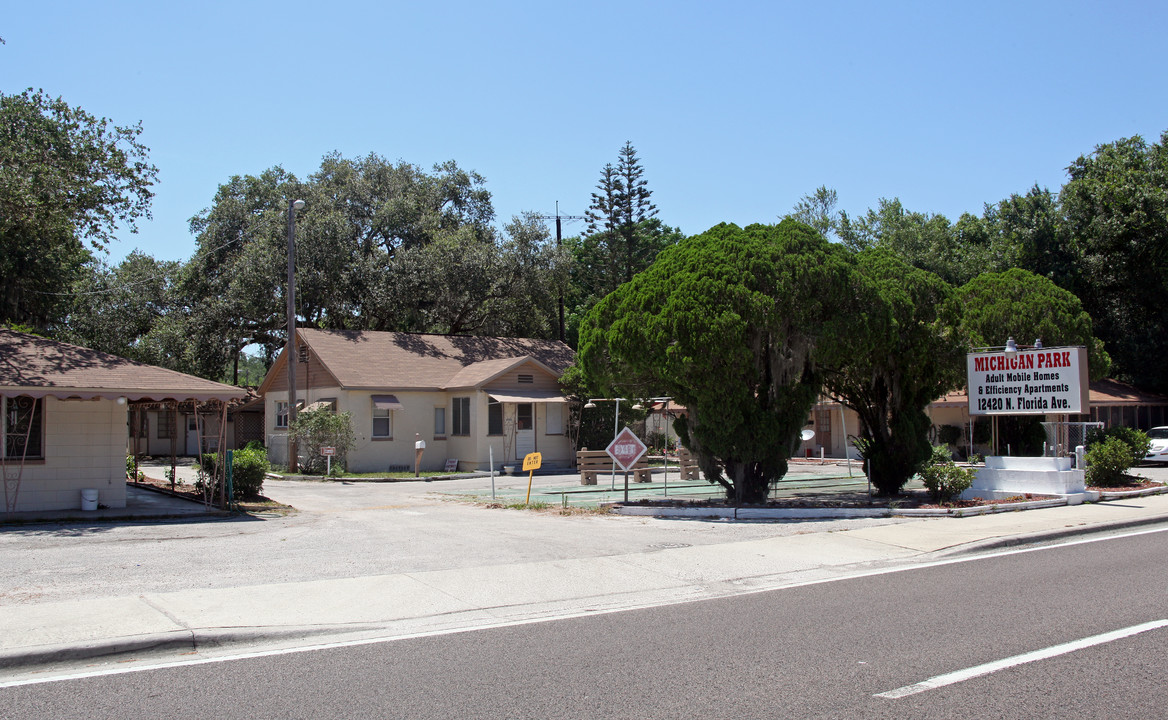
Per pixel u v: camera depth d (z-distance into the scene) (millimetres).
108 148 21109
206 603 8414
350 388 29578
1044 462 17625
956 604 8477
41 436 16312
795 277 15930
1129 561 10883
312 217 38906
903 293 17688
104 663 6699
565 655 6816
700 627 7738
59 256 31750
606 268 56375
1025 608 8203
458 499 20469
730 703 5559
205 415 42031
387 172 44469
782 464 16688
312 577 9930
